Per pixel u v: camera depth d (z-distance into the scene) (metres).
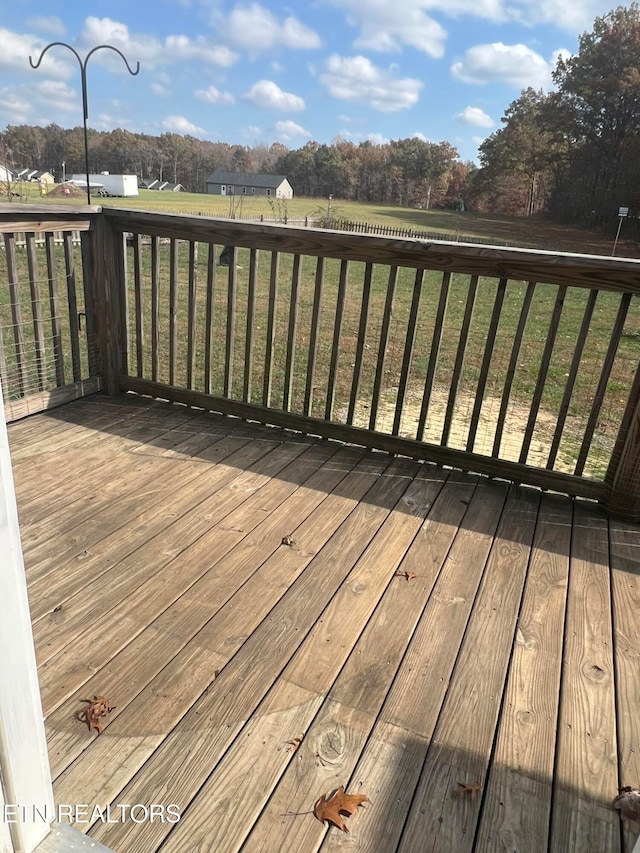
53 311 3.03
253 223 2.75
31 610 1.68
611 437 4.03
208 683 1.47
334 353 2.84
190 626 1.67
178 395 3.27
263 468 2.67
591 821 1.20
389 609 1.80
